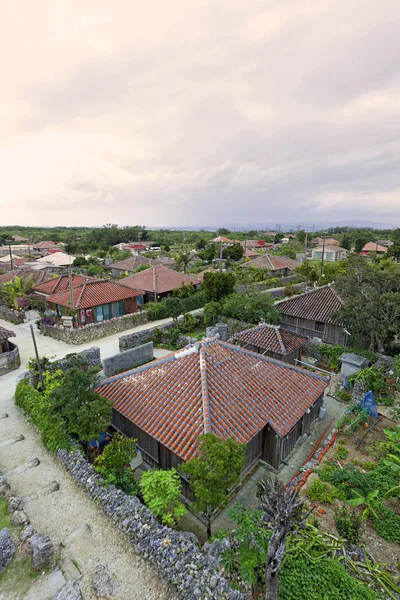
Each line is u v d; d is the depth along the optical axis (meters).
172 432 12.94
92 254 95.62
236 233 173.88
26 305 39.12
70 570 9.45
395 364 21.72
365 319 22.67
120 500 11.40
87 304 33.00
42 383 19.23
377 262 58.16
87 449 14.77
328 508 12.03
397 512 11.85
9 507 11.54
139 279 44.66
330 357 26.48
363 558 9.67
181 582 8.55
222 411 13.56
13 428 16.81
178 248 111.31
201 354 15.95
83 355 25.03
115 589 8.88
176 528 11.88
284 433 13.87
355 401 20.72
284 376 17.06
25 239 117.62
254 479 14.45
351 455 15.45
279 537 7.13
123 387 15.98
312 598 8.01
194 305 40.62
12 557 9.77
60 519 11.19
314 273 57.06
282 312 31.62
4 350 25.78
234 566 9.12
